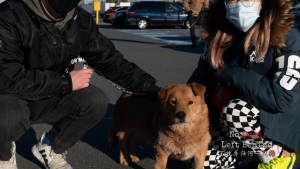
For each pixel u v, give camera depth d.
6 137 2.22
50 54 2.29
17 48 2.14
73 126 2.60
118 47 11.12
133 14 19.28
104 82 6.16
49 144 2.70
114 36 15.02
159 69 7.26
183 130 2.62
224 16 2.65
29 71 2.21
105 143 3.52
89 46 2.59
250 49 2.53
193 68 7.39
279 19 2.34
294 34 2.38
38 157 2.78
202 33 2.85
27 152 3.25
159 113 2.90
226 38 2.64
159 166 2.78
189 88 2.75
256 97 2.35
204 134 2.68
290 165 2.58
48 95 2.29
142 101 3.19
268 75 2.48
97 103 2.57
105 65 2.74
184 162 3.13
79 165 3.00
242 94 2.42
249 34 2.45
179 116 2.52
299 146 2.42
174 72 6.94
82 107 2.52
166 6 19.69
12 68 2.12
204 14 2.82
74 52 2.42
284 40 2.35
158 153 2.75
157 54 9.55
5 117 2.18
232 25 2.61
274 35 2.35
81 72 2.39
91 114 2.58
